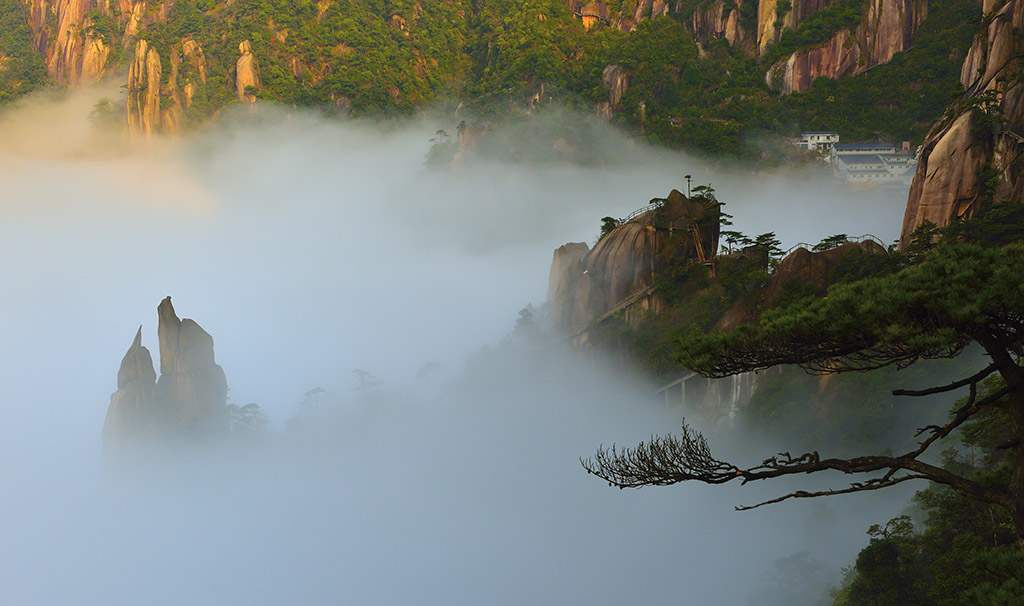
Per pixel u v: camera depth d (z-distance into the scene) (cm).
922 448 1942
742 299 11031
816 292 10225
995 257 1853
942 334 1758
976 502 4462
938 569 4297
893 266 9694
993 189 10956
